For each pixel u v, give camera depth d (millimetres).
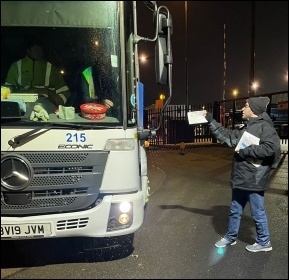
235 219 4172
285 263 3811
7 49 3635
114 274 3609
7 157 3234
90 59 3650
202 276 3551
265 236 4066
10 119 3279
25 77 3682
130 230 3535
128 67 3617
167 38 3645
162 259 3957
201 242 4453
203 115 4109
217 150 15227
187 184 8156
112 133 3426
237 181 3947
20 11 3504
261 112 3889
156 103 11211
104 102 3525
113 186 3449
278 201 6320
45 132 3295
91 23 3590
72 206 3379
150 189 7652
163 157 13266
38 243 4410
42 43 3672
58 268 3764
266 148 3707
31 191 3305
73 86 3713
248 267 3730
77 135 3354
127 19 3617
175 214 5711
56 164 3314
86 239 4441
